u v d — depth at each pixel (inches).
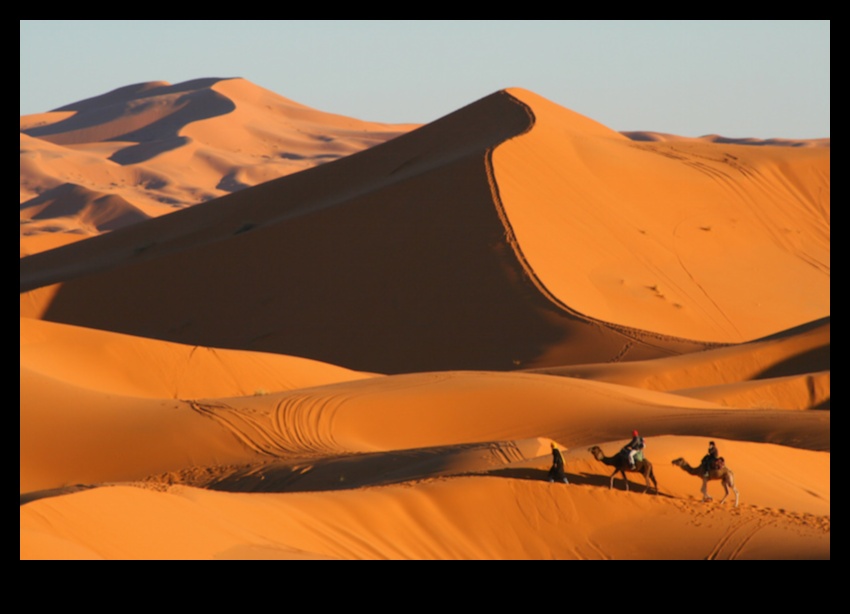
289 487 3646.7
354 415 4702.3
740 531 2807.6
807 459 3897.6
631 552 2736.2
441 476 3152.1
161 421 4249.5
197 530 2123.5
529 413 4832.7
